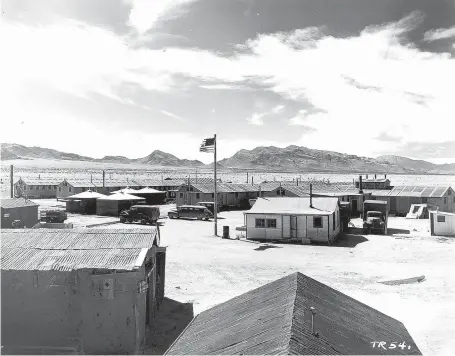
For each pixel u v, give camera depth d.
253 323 9.88
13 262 15.98
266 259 33.09
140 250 16.73
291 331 8.35
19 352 15.40
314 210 41.81
